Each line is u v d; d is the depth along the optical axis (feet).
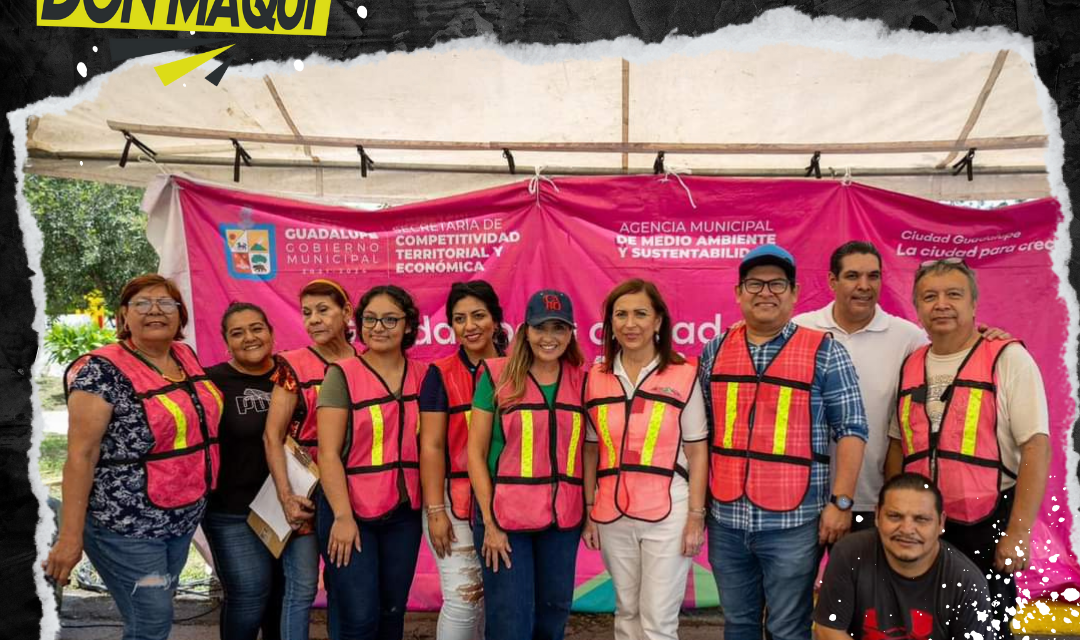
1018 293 11.03
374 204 14.01
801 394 8.00
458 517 8.61
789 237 11.51
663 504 8.19
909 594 7.18
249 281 11.85
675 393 8.30
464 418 8.68
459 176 12.76
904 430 8.25
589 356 11.74
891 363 8.94
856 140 11.17
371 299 8.43
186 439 8.05
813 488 8.01
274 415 8.67
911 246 11.35
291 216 11.83
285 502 8.43
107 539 7.79
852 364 8.13
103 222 21.50
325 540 8.46
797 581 8.13
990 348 7.87
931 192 12.36
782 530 7.98
